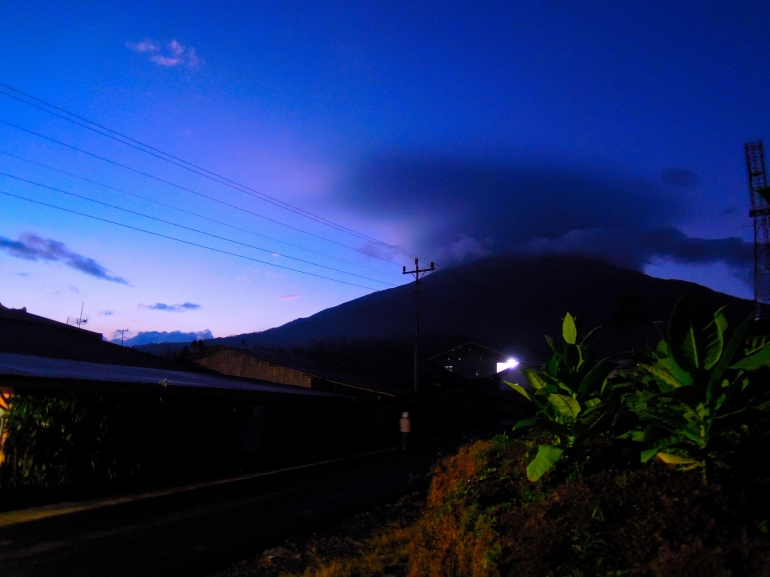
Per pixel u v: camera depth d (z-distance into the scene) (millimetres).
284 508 11078
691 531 2928
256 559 7672
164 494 12258
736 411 3283
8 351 15961
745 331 3268
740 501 3055
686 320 3443
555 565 3211
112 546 7883
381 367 51312
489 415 48969
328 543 8602
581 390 4516
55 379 11828
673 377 3686
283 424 21203
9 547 7617
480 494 4742
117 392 13180
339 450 23719
